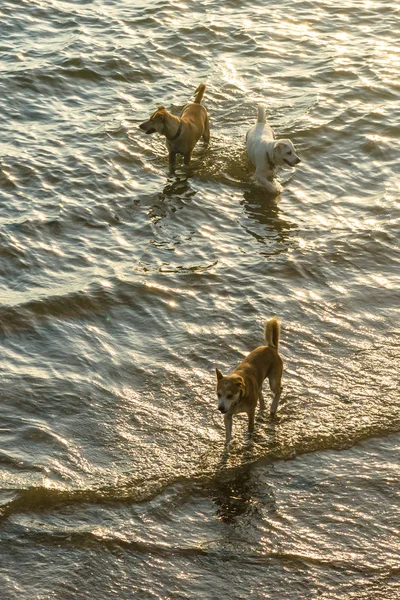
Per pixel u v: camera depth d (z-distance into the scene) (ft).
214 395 79.00
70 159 119.55
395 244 103.45
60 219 106.52
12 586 59.11
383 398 78.64
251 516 65.82
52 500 66.74
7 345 85.10
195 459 71.46
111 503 66.74
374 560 61.93
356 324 89.15
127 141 124.88
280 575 60.59
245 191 115.65
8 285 94.32
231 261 100.07
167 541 63.36
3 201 109.70
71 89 139.44
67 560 61.52
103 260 99.55
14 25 161.07
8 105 133.39
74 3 172.76
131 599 58.54
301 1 177.58
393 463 71.31
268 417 76.13
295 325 88.79
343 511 66.33
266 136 117.80
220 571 60.85
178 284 95.40
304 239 104.63
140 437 73.77
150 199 112.68
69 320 89.15
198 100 126.00
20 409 76.54
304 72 147.33
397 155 123.75
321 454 72.23
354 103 137.18
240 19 167.43
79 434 74.02
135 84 142.00
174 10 170.30
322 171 120.16
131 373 81.66
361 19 169.58
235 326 88.79
